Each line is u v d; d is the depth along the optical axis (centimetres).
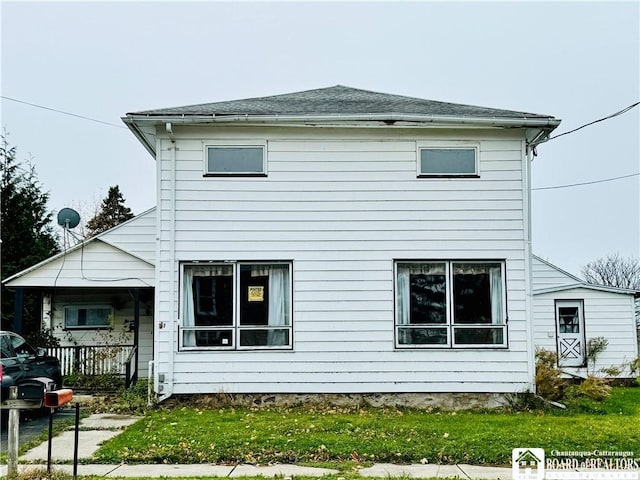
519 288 1350
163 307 1321
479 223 1361
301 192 1357
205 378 1317
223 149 1361
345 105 1458
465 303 1351
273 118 1316
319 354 1329
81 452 923
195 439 977
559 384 1379
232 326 1330
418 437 994
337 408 1294
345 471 820
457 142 1373
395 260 1352
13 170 2941
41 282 1670
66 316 1928
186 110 1371
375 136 1370
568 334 2152
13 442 748
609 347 2125
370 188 1362
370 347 1333
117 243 1805
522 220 1362
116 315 1928
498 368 1333
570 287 2142
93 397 1499
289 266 1348
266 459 883
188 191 1345
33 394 750
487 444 950
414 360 1332
